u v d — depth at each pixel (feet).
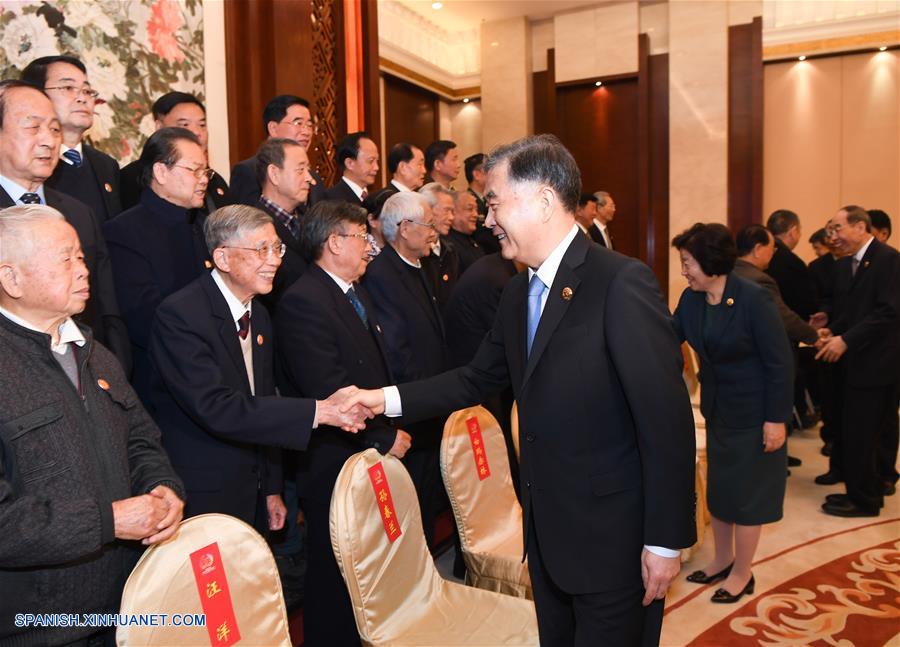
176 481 4.95
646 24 27.14
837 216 11.95
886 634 7.88
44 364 4.50
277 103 10.30
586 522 4.46
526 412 4.59
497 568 6.95
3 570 4.24
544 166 4.42
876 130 24.79
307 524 7.03
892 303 10.98
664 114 26.89
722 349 8.29
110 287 6.44
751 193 25.86
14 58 8.87
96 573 4.64
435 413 5.80
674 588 9.14
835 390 12.73
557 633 5.03
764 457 8.34
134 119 10.59
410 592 6.07
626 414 4.43
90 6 9.84
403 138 28.37
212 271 6.50
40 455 4.31
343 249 7.27
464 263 12.58
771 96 25.86
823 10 24.77
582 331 4.39
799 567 9.64
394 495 6.08
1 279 4.37
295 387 7.45
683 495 4.23
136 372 6.94
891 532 10.82
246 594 4.68
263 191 8.58
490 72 29.17
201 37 11.94
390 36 26.86
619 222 27.99
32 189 6.05
